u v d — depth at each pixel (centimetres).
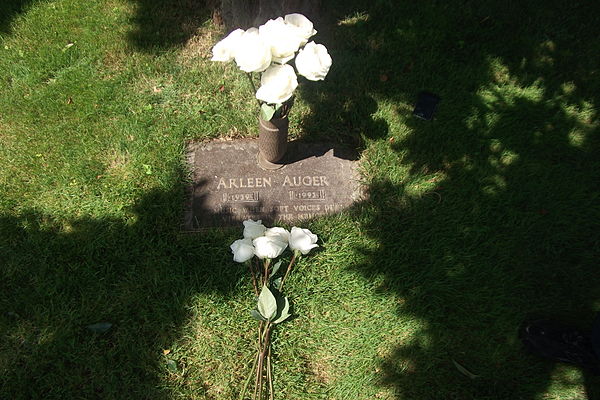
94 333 275
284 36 229
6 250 299
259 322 283
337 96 365
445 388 271
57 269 293
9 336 274
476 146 350
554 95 377
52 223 311
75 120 353
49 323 278
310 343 282
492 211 326
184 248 302
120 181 327
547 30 408
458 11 413
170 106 361
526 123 362
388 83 374
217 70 379
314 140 346
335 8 411
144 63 380
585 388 272
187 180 326
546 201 331
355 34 398
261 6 348
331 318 289
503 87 378
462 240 315
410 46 393
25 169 332
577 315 295
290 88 234
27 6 412
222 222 312
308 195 323
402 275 301
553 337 278
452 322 290
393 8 412
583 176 343
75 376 264
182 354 274
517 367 278
